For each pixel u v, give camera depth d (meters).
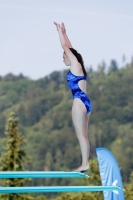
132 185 79.44
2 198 63.00
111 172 38.38
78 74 24.98
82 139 24.58
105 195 37.75
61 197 75.25
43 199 68.62
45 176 24.11
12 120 64.81
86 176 24.25
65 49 25.30
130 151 199.75
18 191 24.52
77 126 24.66
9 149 64.19
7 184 62.22
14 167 63.75
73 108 24.75
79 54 25.25
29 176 24.06
